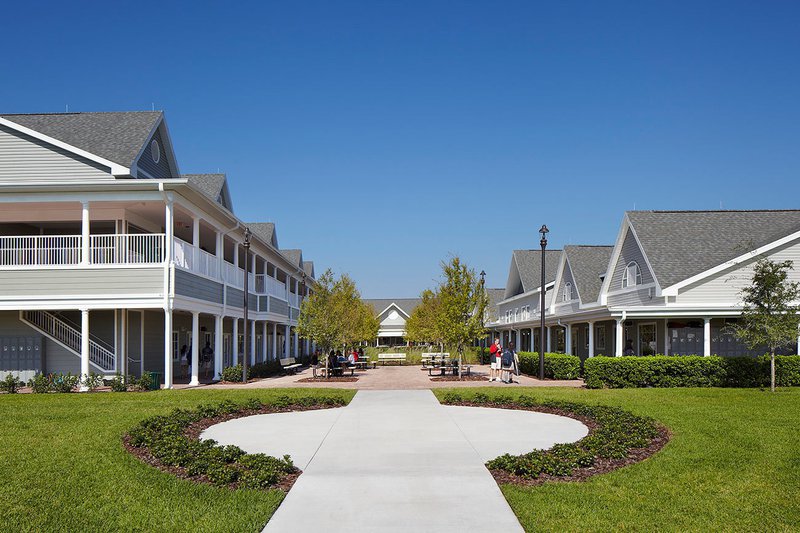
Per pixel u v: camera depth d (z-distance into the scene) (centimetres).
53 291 1936
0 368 2169
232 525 624
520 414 1388
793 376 2038
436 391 1911
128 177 2089
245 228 2492
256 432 1146
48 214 2225
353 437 1095
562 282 3569
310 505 696
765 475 812
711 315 2269
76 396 1700
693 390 1870
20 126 2103
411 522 639
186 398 1642
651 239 2508
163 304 1925
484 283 2838
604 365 2053
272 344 4231
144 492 733
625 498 715
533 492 738
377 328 5738
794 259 2284
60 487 752
